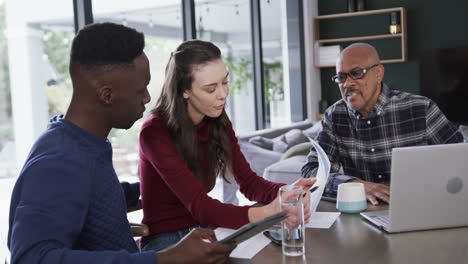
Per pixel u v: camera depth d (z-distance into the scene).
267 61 6.54
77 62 1.21
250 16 6.30
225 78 1.89
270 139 5.31
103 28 1.22
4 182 5.19
